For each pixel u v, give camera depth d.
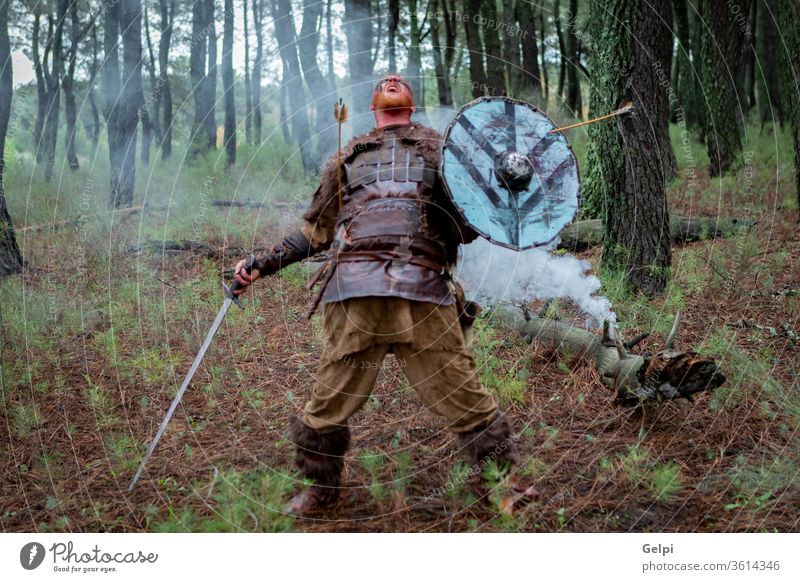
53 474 3.35
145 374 4.29
